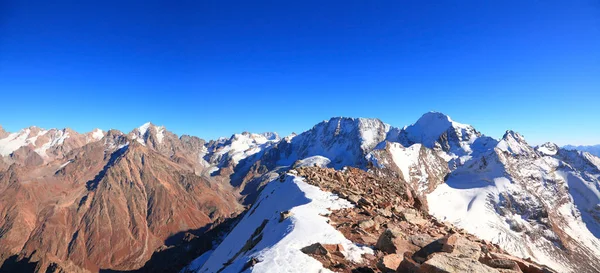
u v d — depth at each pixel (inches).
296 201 1435.8
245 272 617.9
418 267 558.6
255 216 1888.5
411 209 1309.1
